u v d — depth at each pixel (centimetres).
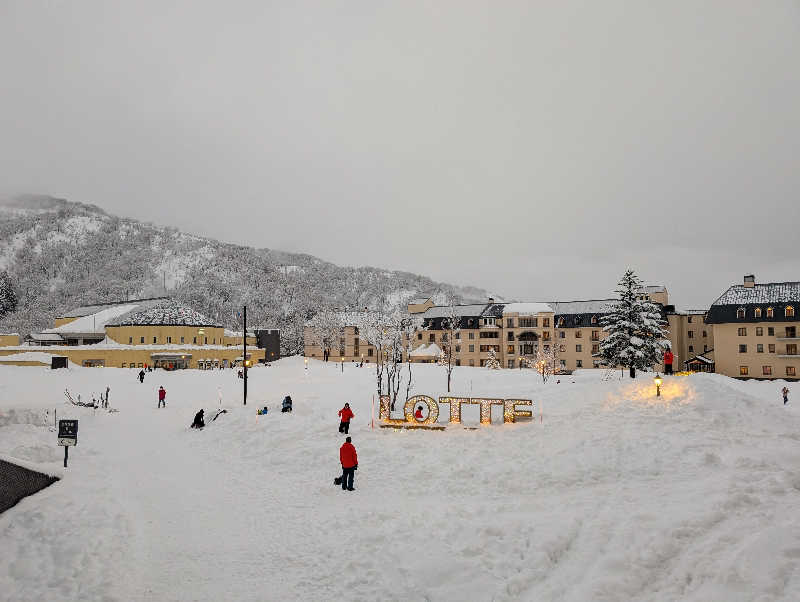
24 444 2558
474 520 1324
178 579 1096
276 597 1020
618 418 2261
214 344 9975
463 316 10162
